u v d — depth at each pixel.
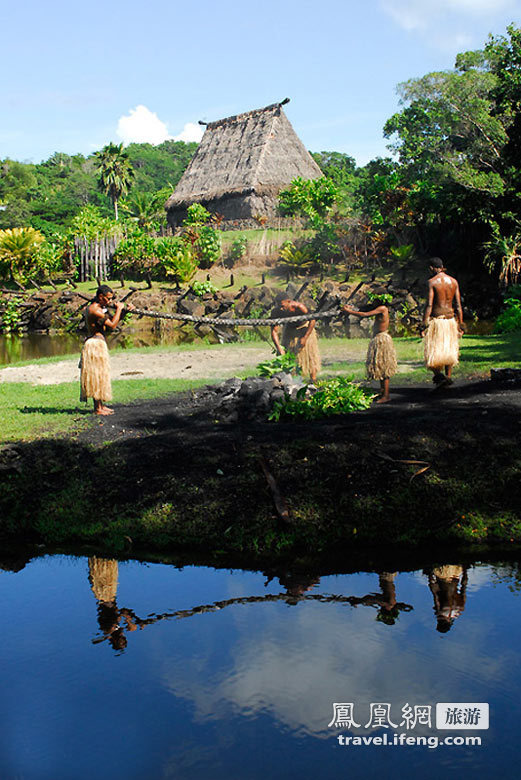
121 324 25.75
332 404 7.91
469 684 3.21
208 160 45.75
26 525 5.91
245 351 15.38
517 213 28.00
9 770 2.68
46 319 28.55
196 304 27.97
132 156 143.12
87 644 3.75
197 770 2.67
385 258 32.12
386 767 2.67
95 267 35.12
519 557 4.96
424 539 5.31
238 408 7.98
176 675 3.38
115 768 2.67
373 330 8.48
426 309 8.66
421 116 27.22
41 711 3.10
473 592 4.32
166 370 12.80
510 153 27.08
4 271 34.84
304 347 9.50
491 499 5.67
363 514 5.57
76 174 126.00
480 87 26.84
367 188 34.69
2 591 4.62
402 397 8.72
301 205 38.88
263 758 2.73
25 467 6.68
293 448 6.57
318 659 3.49
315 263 31.44
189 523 5.64
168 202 45.91
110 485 6.30
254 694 3.20
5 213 89.31
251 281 31.16
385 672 3.33
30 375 12.53
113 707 3.11
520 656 3.45
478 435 6.58
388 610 4.08
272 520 5.56
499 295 26.70
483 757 2.70
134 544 5.50
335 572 4.80
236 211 42.00
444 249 32.28
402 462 6.09
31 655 3.63
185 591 4.54
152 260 33.06
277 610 4.14
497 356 12.03
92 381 8.26
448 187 28.73
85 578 4.84
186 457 6.62
